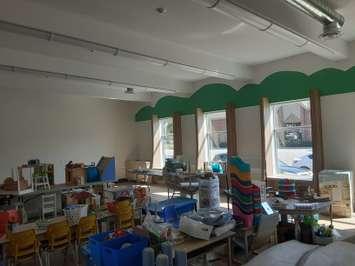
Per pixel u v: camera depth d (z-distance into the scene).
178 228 2.94
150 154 11.00
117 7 4.08
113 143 11.05
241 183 3.52
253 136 7.65
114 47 4.76
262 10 3.59
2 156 8.57
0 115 8.59
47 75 6.61
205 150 8.98
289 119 7.12
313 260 2.13
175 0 3.92
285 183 4.56
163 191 8.83
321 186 5.76
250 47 5.98
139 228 2.79
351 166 6.03
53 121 9.61
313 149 6.37
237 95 7.99
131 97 10.02
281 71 7.03
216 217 2.92
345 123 6.08
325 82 6.34
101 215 4.17
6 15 3.67
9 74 6.88
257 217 3.54
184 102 9.50
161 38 5.30
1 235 3.31
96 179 5.42
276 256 2.39
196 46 5.82
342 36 5.52
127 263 2.24
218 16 4.43
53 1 3.86
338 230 4.73
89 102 10.48
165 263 2.14
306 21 4.39
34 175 4.78
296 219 3.96
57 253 4.30
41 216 4.59
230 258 3.00
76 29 4.30
